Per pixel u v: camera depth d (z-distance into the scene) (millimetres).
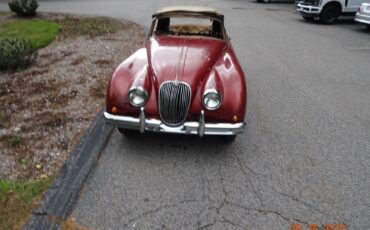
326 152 4059
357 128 4695
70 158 3631
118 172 3531
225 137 4000
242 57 8234
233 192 3297
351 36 11336
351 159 3932
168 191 3275
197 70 3578
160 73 3562
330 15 13656
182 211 3021
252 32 11492
